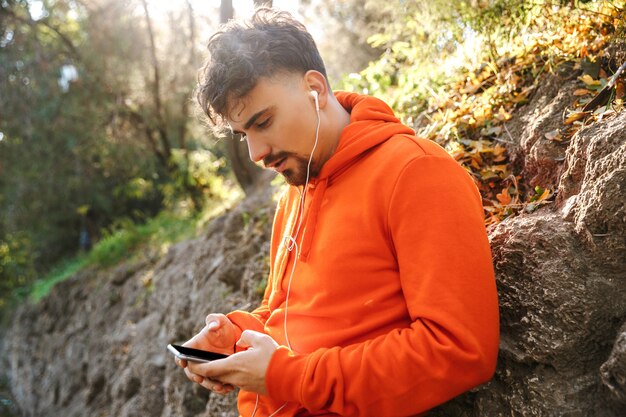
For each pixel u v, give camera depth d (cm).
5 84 999
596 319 156
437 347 139
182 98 973
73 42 1084
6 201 1144
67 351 833
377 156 159
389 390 143
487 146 247
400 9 350
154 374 521
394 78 387
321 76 163
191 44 838
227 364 156
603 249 161
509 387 168
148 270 786
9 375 1097
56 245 1291
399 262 150
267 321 179
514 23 266
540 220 177
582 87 228
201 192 997
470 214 148
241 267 402
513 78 263
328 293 159
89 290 909
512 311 175
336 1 548
